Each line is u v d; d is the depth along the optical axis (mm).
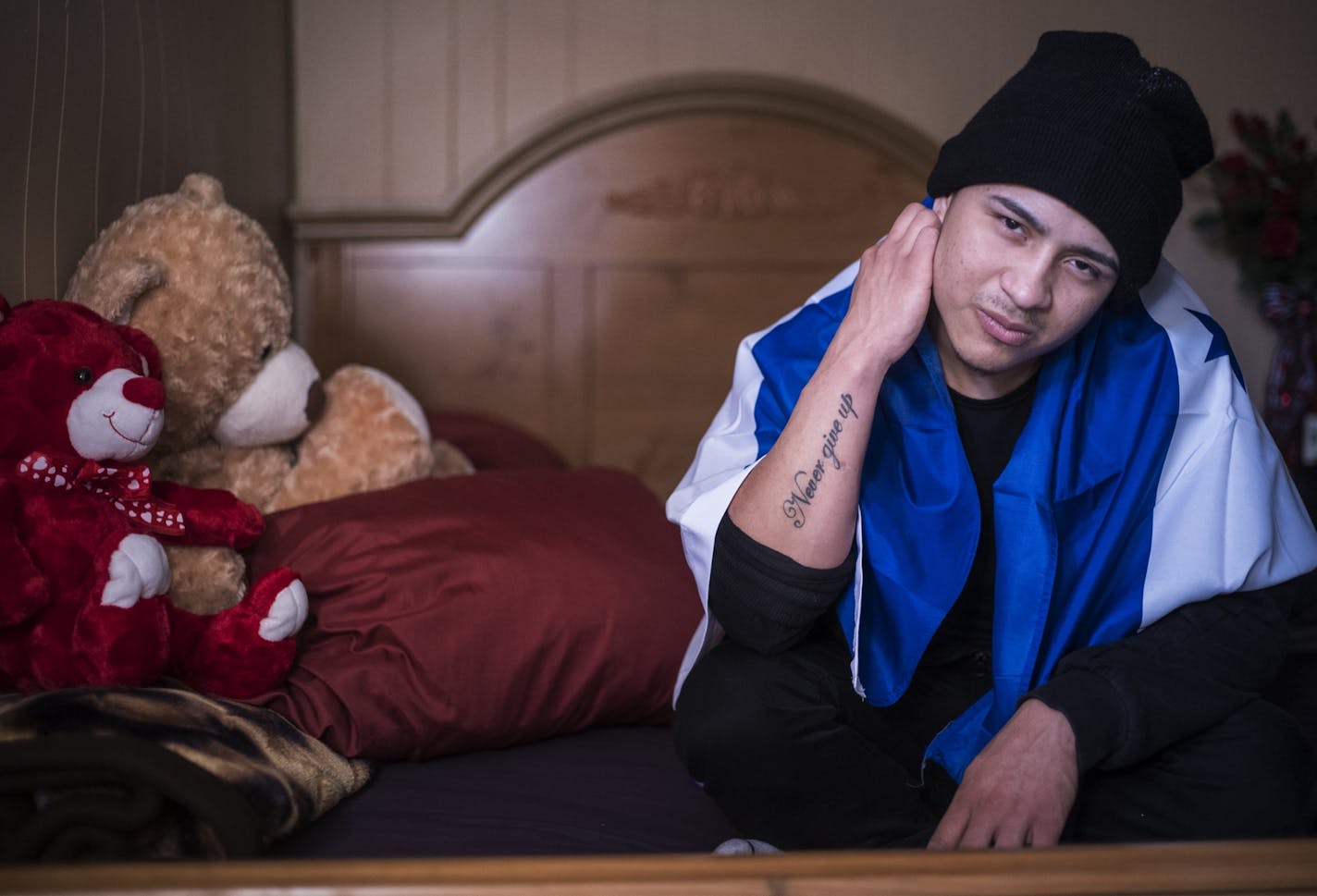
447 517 1538
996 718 1166
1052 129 1059
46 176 1410
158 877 704
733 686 1166
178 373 1422
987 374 1174
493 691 1407
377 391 1743
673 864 729
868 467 1228
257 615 1313
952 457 1202
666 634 1523
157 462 1513
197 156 2004
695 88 2625
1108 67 1095
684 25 2664
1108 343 1259
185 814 985
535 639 1438
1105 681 1083
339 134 2639
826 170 2682
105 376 1205
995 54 2723
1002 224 1085
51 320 1203
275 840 1101
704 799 1302
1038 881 721
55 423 1180
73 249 1485
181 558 1328
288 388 1558
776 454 1155
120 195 1649
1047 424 1202
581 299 2676
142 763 944
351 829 1178
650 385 2701
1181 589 1200
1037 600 1171
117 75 1640
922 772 1183
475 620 1421
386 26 2629
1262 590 1241
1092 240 1056
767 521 1140
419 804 1260
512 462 2289
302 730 1305
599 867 722
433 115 2646
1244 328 2844
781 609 1145
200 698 1176
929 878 718
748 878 713
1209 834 1077
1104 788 1114
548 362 2684
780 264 2693
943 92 2719
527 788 1319
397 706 1358
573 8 2643
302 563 1462
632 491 1836
